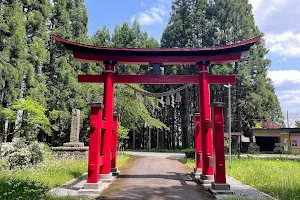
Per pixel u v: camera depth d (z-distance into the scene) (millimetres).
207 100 8539
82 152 13812
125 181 8555
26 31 18125
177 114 34938
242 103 25125
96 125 7258
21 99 15070
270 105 28438
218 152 7148
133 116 19984
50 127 19500
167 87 29172
